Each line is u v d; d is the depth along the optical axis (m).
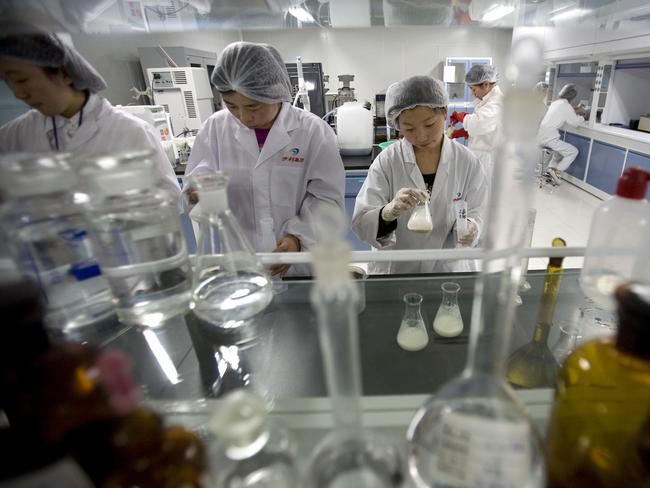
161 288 0.61
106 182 0.49
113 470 0.29
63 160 0.48
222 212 0.64
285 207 1.50
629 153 4.18
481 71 3.18
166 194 0.60
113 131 1.22
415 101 1.37
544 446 0.35
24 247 0.49
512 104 0.30
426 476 0.32
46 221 0.49
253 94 1.29
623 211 0.57
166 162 1.37
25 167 0.44
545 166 5.35
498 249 0.36
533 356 0.63
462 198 1.62
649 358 0.34
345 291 0.28
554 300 0.76
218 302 0.64
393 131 3.62
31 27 0.63
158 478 0.30
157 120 2.53
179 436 0.35
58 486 0.29
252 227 1.54
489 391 0.33
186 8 0.84
